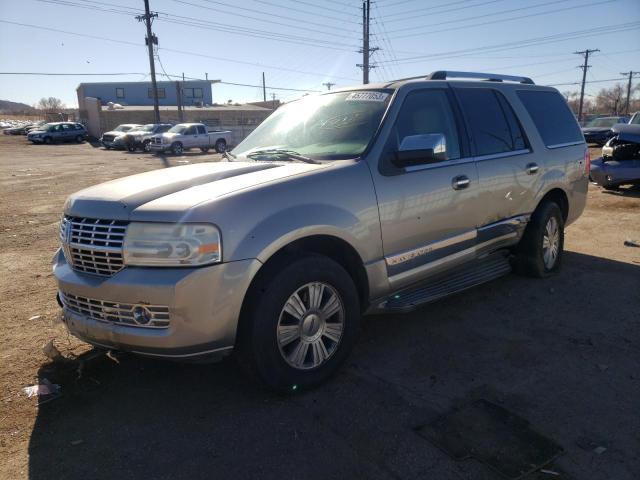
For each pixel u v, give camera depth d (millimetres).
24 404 3334
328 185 3402
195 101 70875
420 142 3689
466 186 4281
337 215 3379
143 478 2637
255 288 3086
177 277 2855
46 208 11117
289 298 3168
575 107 81875
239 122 59688
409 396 3318
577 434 2891
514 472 2590
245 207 3029
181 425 3070
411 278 3967
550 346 3982
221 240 2910
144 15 39938
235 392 3412
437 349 3971
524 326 4359
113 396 3410
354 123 4004
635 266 5922
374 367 3711
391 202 3703
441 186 4066
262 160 3975
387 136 3816
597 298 4945
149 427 3062
